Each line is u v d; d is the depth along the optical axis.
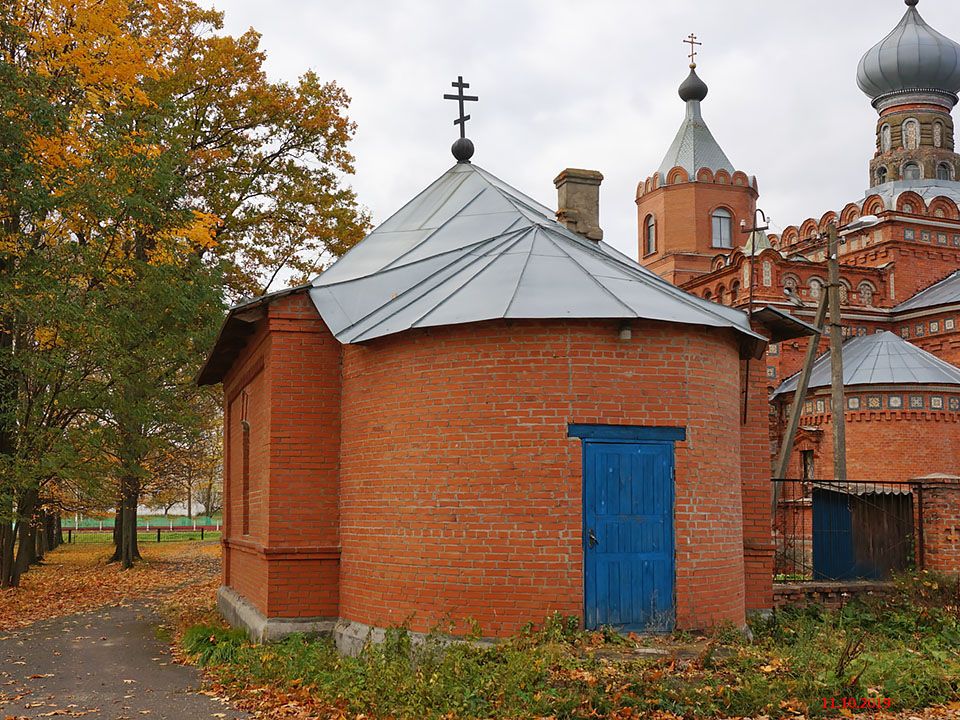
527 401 10.66
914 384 28.36
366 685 8.79
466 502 10.70
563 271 11.52
